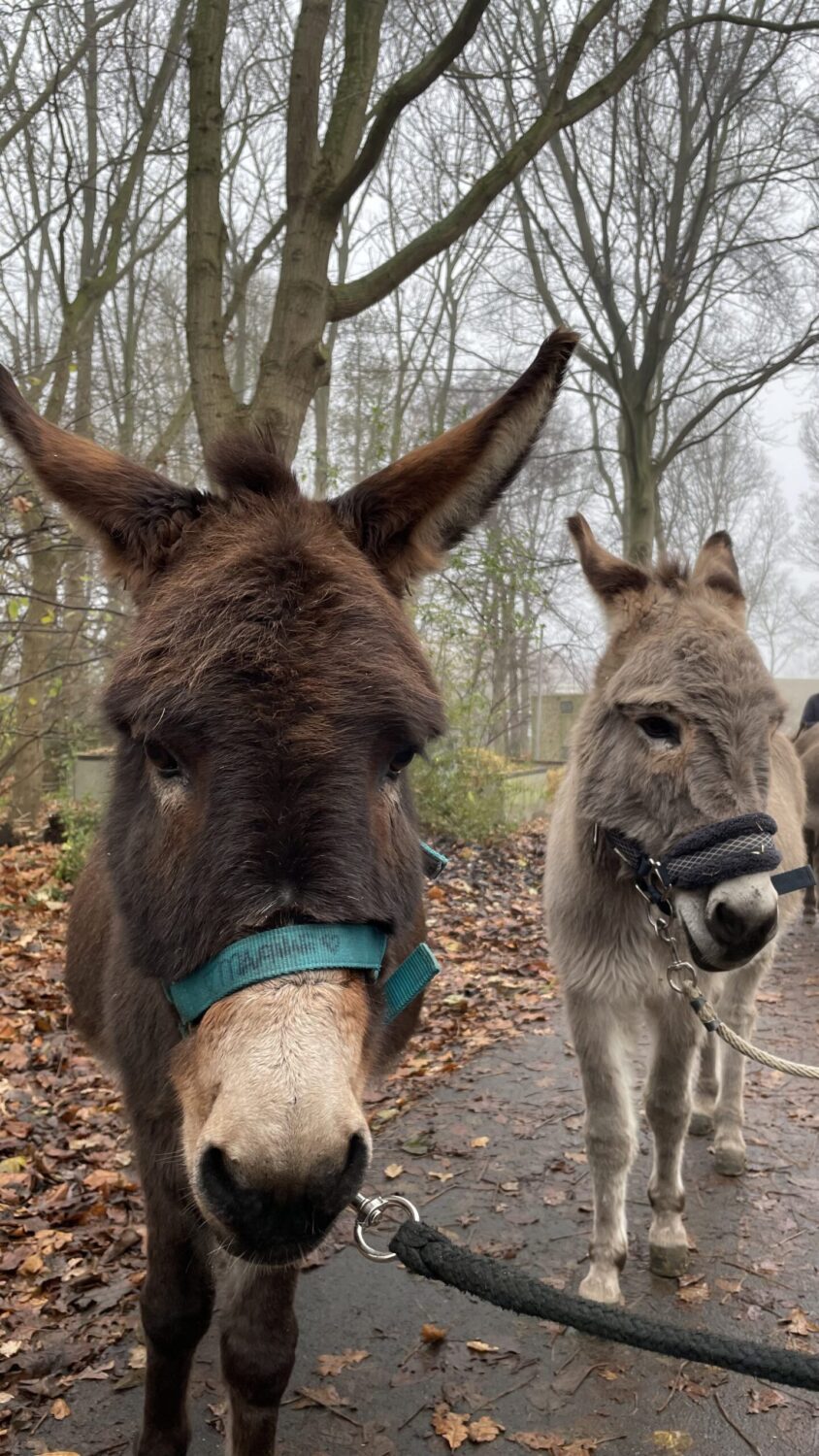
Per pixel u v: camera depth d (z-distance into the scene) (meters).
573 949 3.42
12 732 10.88
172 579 1.79
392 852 1.73
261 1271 2.04
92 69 11.03
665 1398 3.06
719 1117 4.43
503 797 13.02
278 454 2.11
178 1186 2.16
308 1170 1.32
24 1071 5.49
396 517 2.05
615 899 3.31
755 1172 4.40
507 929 8.93
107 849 1.96
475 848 11.86
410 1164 4.69
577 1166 4.59
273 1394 2.07
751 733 2.95
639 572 3.46
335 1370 3.22
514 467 2.11
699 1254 3.77
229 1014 1.46
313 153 7.79
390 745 1.67
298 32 7.73
